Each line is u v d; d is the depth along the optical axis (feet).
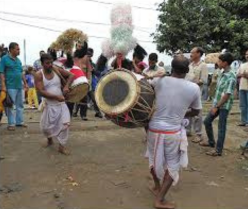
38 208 15.17
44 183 17.70
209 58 51.11
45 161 20.70
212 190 17.54
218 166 20.98
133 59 20.38
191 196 16.75
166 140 14.61
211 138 24.14
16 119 28.12
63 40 23.32
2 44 30.83
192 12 64.75
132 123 14.87
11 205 15.37
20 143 23.93
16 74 26.76
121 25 17.26
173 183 15.17
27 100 45.19
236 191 17.58
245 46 62.34
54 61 23.39
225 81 21.83
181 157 14.78
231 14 63.87
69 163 20.48
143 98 14.35
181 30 64.90
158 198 15.37
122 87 14.65
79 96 22.09
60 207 15.30
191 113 15.35
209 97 51.19
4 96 25.46
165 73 15.17
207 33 63.00
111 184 17.79
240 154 23.36
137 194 16.71
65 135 21.72
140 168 20.03
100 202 15.87
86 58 29.60
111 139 25.61
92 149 23.15
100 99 14.94
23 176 18.51
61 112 21.33
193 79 24.29
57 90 20.88
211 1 63.67
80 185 17.57
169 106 14.47
